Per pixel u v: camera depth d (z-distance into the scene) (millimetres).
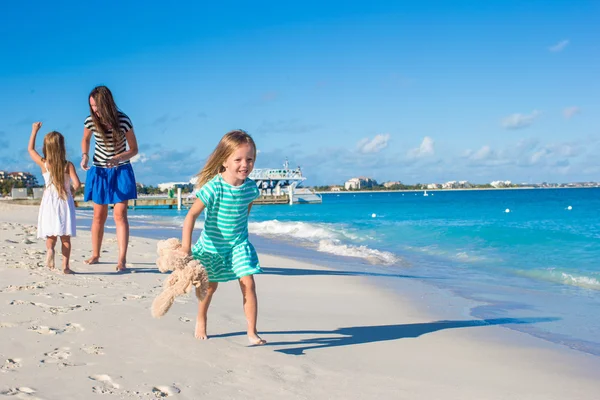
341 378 3307
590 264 9102
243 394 2912
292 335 4324
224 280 3906
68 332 3877
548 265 9125
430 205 53031
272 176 72312
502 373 3639
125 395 2766
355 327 4793
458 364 3807
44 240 10539
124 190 6875
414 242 13406
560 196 81438
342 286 7086
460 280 7855
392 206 53250
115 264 7492
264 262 9281
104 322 4188
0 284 5645
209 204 3717
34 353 3365
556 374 3650
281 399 2877
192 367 3291
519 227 16094
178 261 3574
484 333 4750
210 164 3783
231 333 4180
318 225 20484
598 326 5082
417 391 3162
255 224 20531
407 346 4215
